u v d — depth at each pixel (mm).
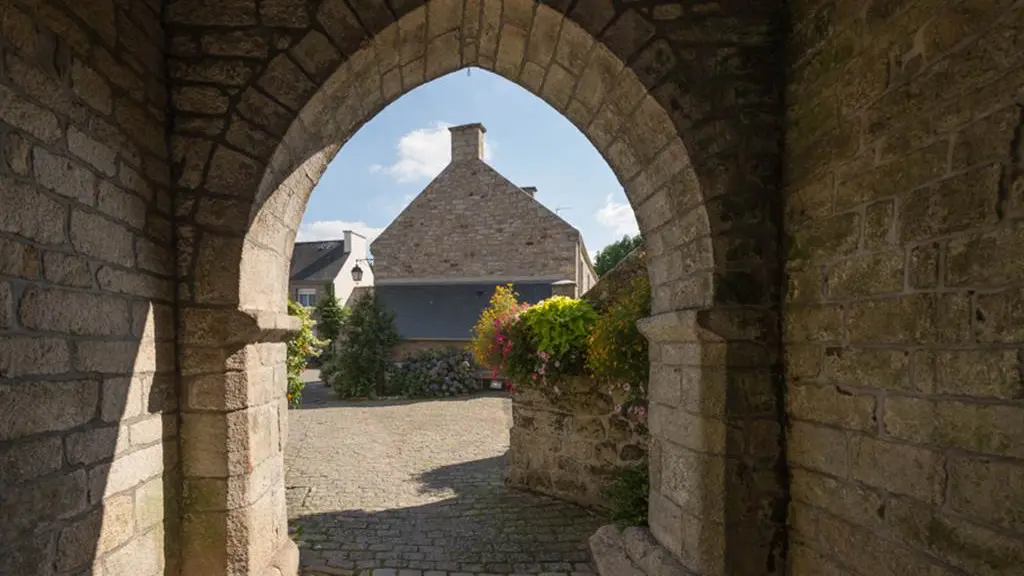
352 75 2299
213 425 2098
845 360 1883
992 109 1354
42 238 1428
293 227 2658
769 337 2234
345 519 4070
